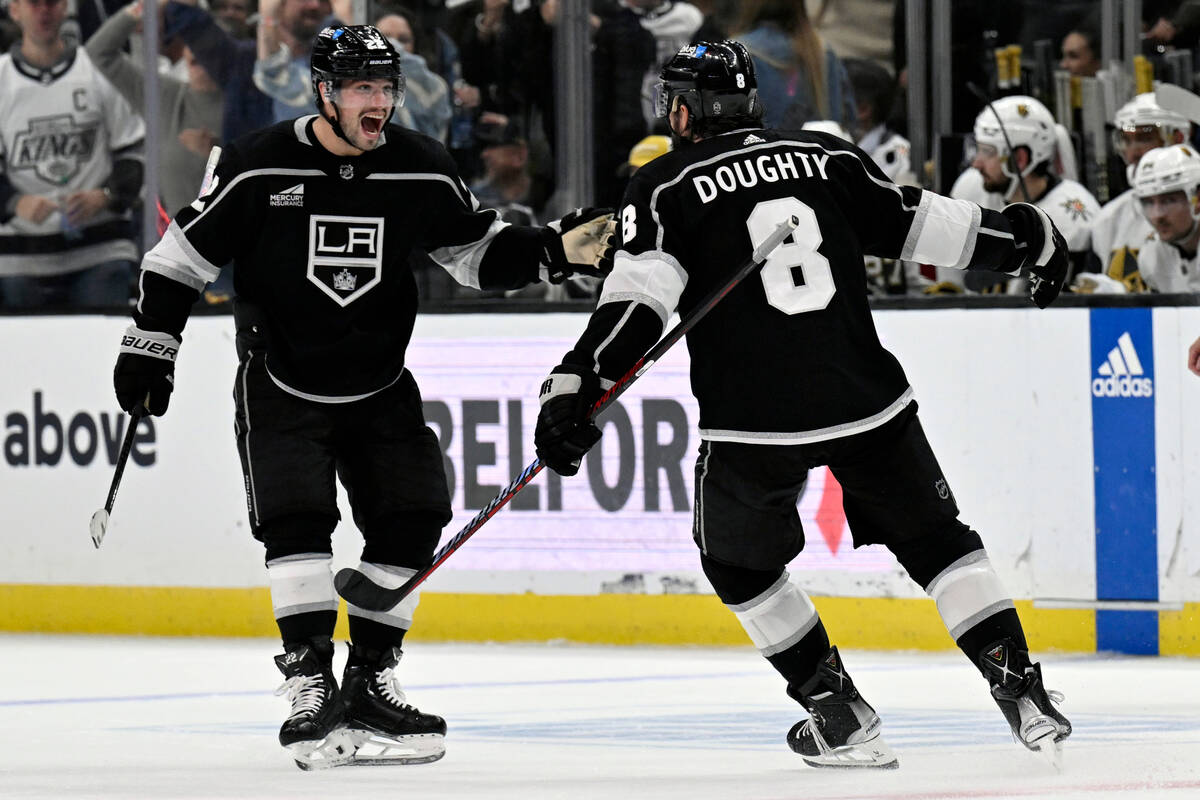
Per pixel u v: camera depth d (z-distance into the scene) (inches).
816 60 909.8
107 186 986.1
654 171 475.8
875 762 485.4
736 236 468.1
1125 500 775.1
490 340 845.8
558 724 609.6
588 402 462.3
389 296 515.8
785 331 463.2
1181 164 799.7
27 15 981.2
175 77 952.9
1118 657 772.6
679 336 464.4
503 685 716.0
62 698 697.0
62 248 993.5
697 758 524.4
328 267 505.7
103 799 457.1
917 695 671.1
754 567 479.2
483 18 909.8
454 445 854.5
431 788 466.0
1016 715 465.4
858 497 483.5
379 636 519.8
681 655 802.2
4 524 933.8
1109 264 846.5
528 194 917.2
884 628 802.2
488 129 917.2
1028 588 788.6
